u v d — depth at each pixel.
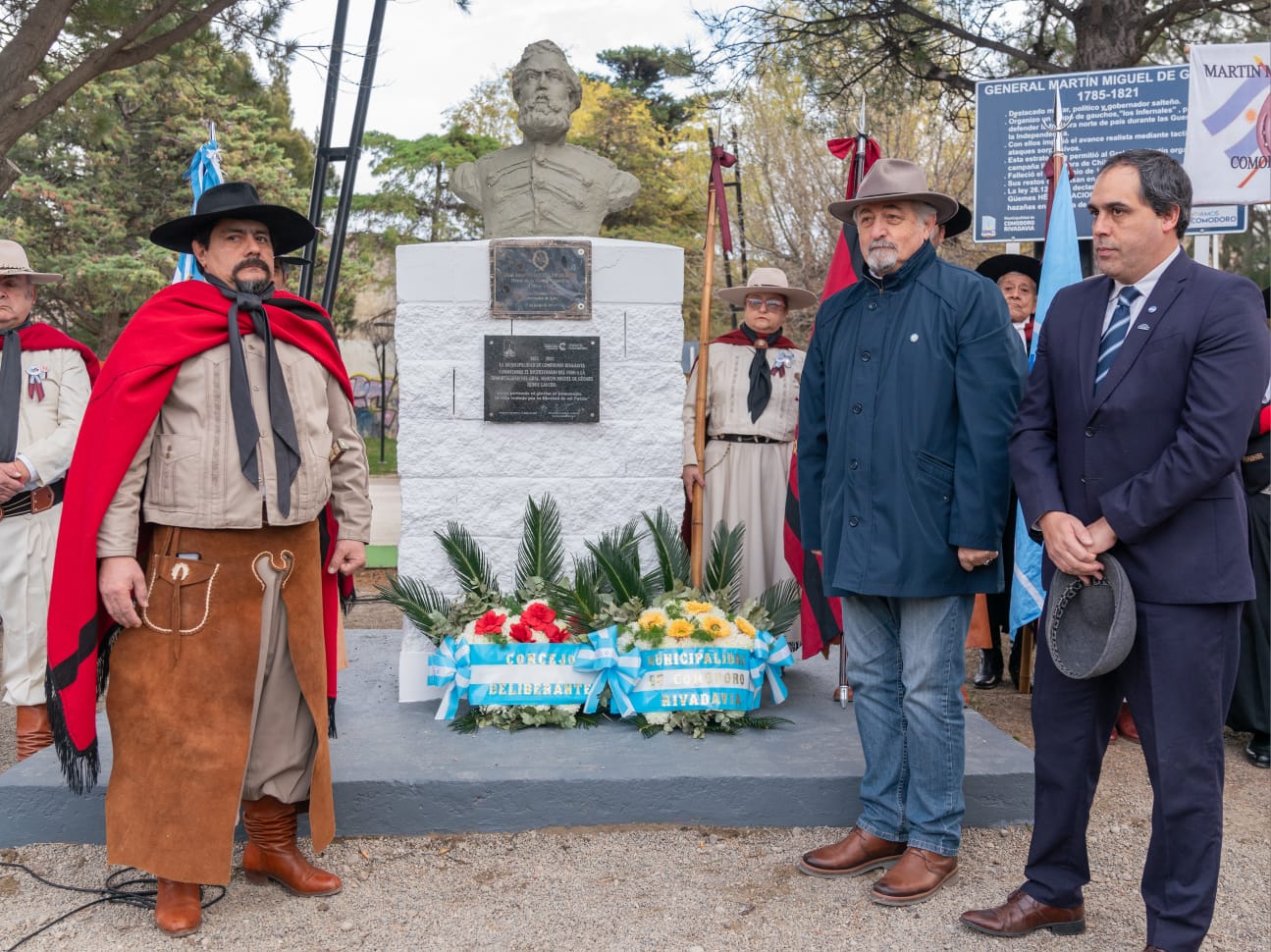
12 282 4.57
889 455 3.22
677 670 4.21
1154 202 2.76
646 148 27.45
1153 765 2.75
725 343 5.34
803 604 4.71
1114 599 2.74
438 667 4.29
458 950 2.99
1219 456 2.59
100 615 3.14
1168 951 2.71
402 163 26.44
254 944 3.03
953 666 3.26
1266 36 11.73
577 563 4.47
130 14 7.64
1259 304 2.70
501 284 4.60
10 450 4.43
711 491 5.19
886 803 3.43
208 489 3.03
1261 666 4.59
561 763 3.88
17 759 4.70
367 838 3.69
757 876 3.43
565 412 4.64
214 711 3.04
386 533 12.57
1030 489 2.96
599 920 3.16
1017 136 7.37
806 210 19.30
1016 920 3.03
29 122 7.18
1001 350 3.16
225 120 20.62
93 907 3.26
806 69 11.70
